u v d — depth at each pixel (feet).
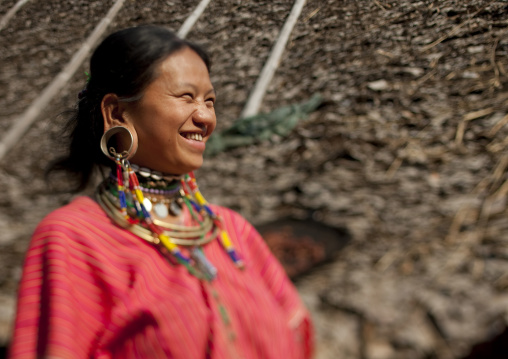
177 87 4.21
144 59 4.17
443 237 8.82
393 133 11.79
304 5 17.60
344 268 8.51
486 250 8.33
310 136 12.43
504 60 12.94
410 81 13.23
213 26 17.78
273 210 10.52
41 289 3.71
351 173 11.00
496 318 6.98
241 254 4.63
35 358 3.51
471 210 9.27
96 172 4.91
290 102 13.82
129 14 19.56
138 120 4.25
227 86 14.99
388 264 8.48
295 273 8.57
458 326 7.05
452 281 7.84
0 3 22.15
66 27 19.67
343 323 7.50
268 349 4.09
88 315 3.77
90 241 3.91
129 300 3.78
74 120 4.78
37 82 17.17
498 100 11.83
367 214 9.76
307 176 11.24
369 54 14.61
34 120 15.53
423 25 15.10
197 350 3.74
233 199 11.14
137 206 4.16
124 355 3.75
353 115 12.69
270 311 4.26
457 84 12.71
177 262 4.08
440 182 10.16
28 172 13.70
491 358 6.73
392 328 7.25
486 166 10.22
